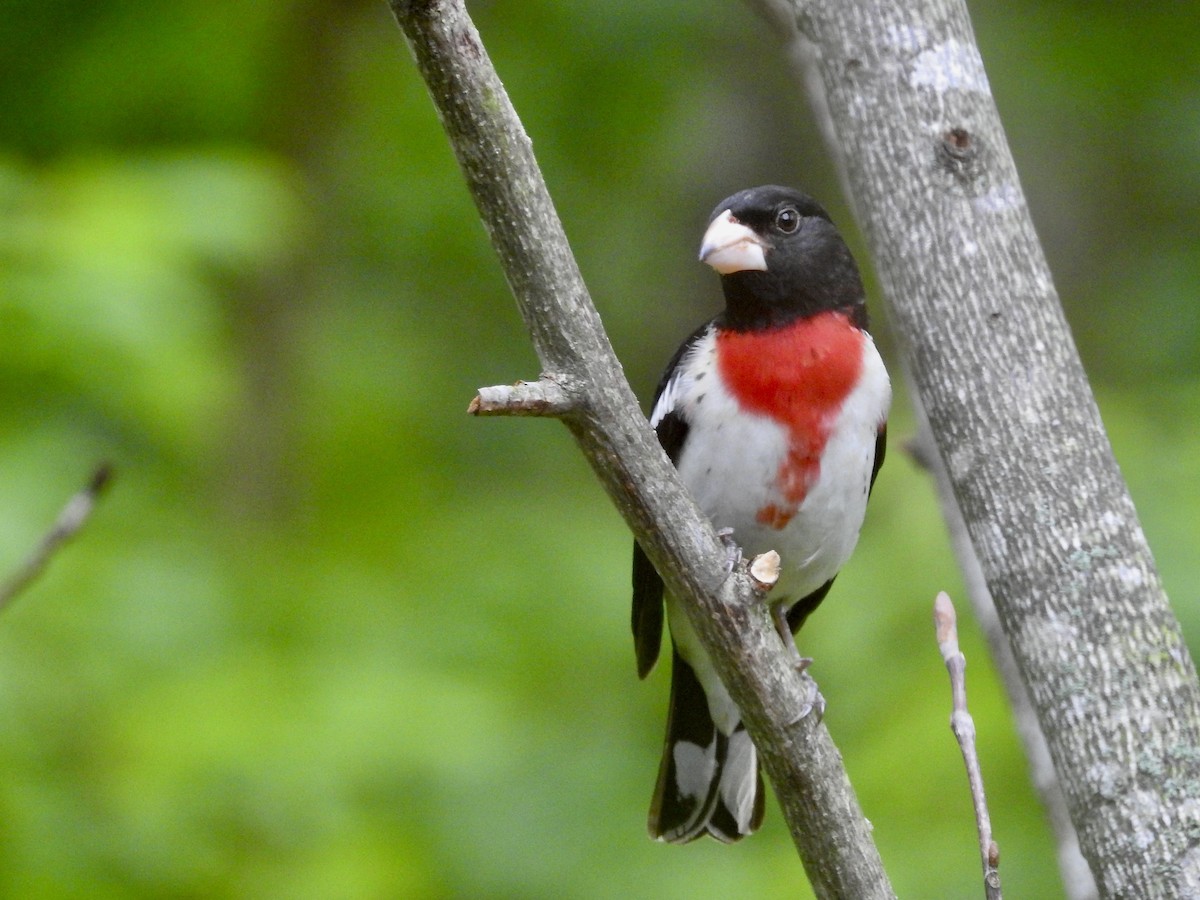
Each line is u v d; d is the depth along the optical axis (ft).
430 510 44.34
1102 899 15.66
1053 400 16.88
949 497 19.56
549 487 47.11
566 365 14.99
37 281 29.86
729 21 47.34
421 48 14.17
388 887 31.68
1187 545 29.68
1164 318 47.96
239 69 42.96
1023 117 50.96
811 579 24.35
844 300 23.39
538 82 47.60
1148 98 50.55
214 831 30.27
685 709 24.20
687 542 15.57
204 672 32.53
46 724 29.68
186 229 32.07
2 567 29.55
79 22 42.42
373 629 37.60
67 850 28.35
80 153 36.96
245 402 41.78
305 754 31.73
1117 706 15.83
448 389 47.88
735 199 23.48
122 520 34.55
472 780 33.76
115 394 31.65
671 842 24.00
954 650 15.93
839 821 16.28
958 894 29.71
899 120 17.74
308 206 43.55
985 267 17.30
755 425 22.72
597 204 49.44
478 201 14.76
